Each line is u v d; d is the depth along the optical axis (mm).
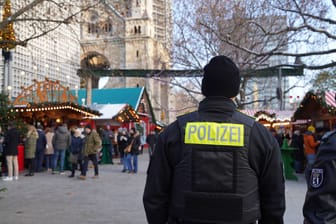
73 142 13195
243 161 2160
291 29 8633
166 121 58625
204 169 2150
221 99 2320
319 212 1916
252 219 2143
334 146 1942
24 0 9852
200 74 23266
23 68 23406
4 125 13648
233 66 2385
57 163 15852
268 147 2221
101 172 14945
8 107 14023
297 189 10484
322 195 1908
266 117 20688
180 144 2277
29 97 19062
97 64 59531
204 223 2127
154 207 2316
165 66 32219
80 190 10086
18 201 8406
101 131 19297
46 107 17719
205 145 2184
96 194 9438
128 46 56406
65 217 6855
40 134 14961
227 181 2125
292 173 12812
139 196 9156
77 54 30906
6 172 13883
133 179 12617
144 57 55656
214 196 2121
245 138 2193
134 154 14750
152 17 56344
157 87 56875
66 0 10133
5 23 7348
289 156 12914
